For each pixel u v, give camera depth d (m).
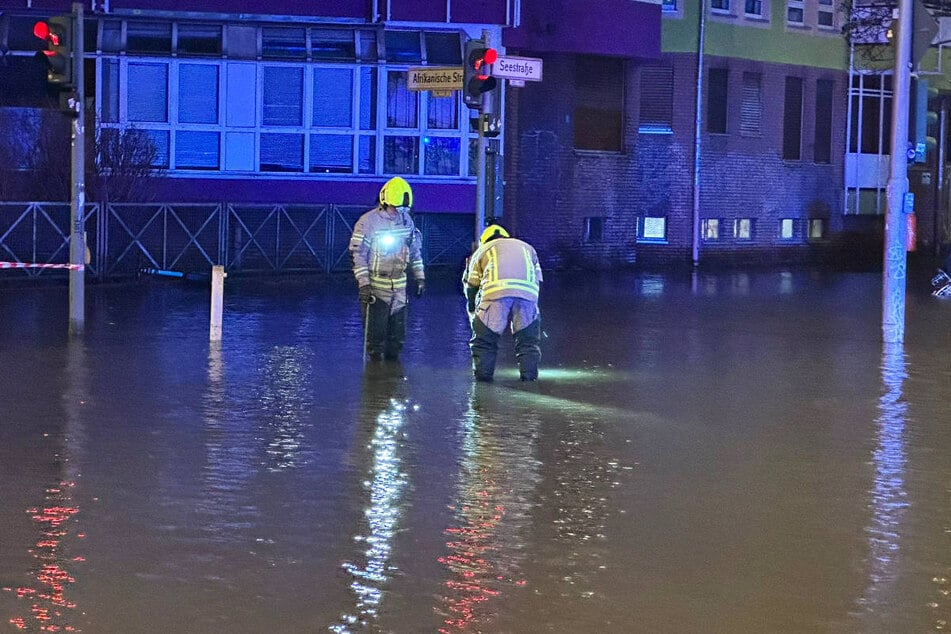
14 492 8.23
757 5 35.47
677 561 6.95
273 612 6.04
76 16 16.16
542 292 24.92
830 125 37.62
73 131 16.25
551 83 31.20
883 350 16.41
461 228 29.31
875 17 36.12
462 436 10.30
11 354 14.46
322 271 27.25
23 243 24.12
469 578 6.59
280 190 27.86
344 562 6.82
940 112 40.72
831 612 6.16
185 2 27.84
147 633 5.74
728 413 11.59
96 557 6.85
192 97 27.50
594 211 32.66
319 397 12.05
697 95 33.94
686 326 19.06
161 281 24.31
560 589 6.44
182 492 8.29
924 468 9.37
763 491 8.58
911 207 17.19
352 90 28.08
